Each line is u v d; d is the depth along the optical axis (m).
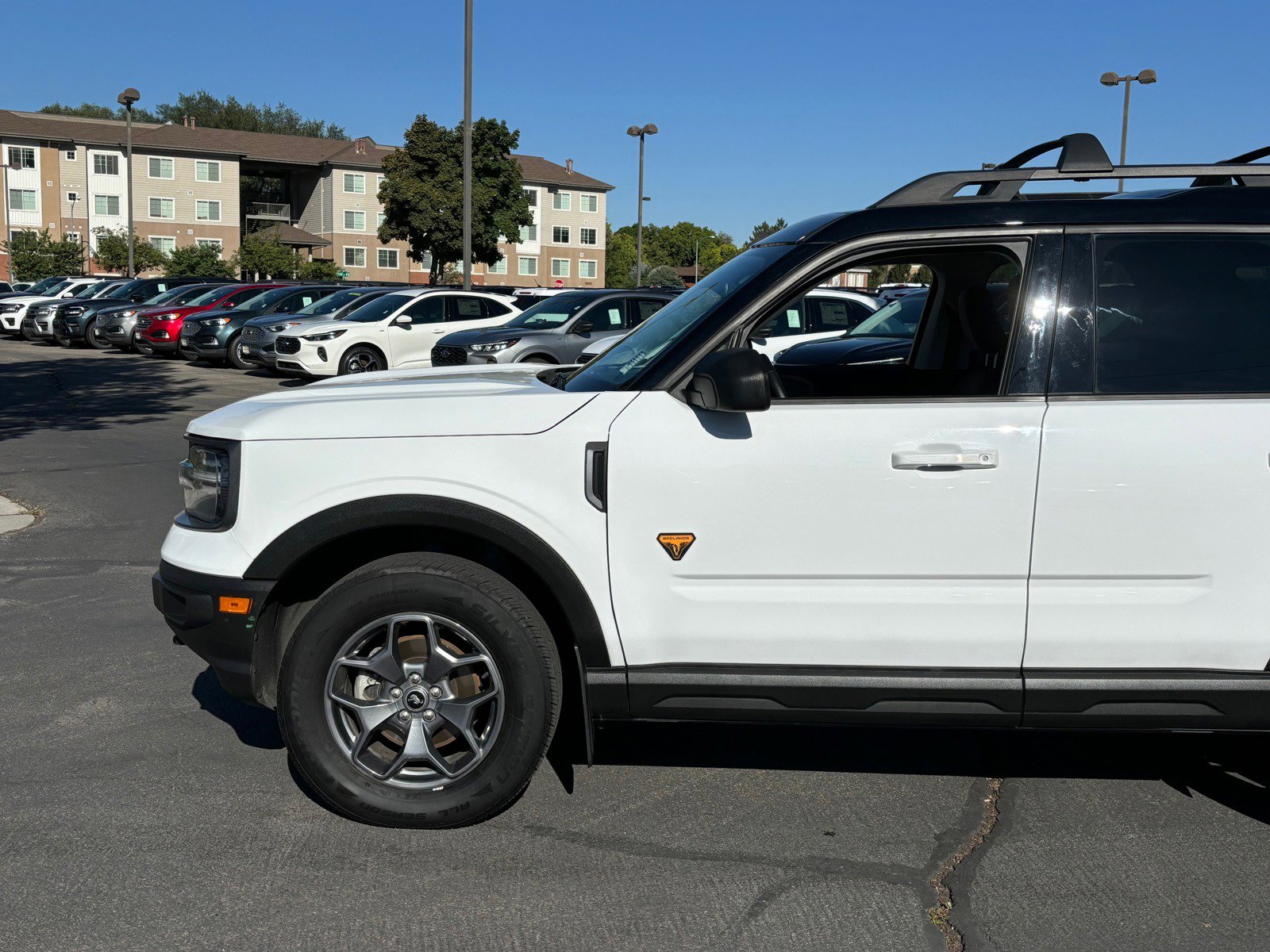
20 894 2.98
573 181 87.44
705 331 3.23
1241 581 3.08
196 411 14.25
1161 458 3.05
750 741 4.11
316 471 3.21
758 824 3.43
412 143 51.56
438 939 2.79
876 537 3.12
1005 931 2.84
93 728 4.13
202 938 2.79
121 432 12.30
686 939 2.79
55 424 12.87
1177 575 3.09
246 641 3.27
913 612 3.15
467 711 3.29
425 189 51.25
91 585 6.11
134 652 5.00
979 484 3.08
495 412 3.22
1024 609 3.13
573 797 3.61
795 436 3.11
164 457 10.58
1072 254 3.17
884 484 3.10
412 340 17.86
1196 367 3.12
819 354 5.16
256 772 3.77
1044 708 3.16
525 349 14.12
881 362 4.59
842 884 3.07
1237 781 3.77
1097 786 3.73
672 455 3.14
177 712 4.31
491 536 3.17
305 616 3.26
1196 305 3.15
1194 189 3.26
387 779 3.33
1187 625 3.11
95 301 26.98
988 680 3.15
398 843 3.29
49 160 73.69
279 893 3.00
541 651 3.24
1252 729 3.16
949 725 3.22
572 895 3.00
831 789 3.70
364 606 3.22
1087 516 3.07
